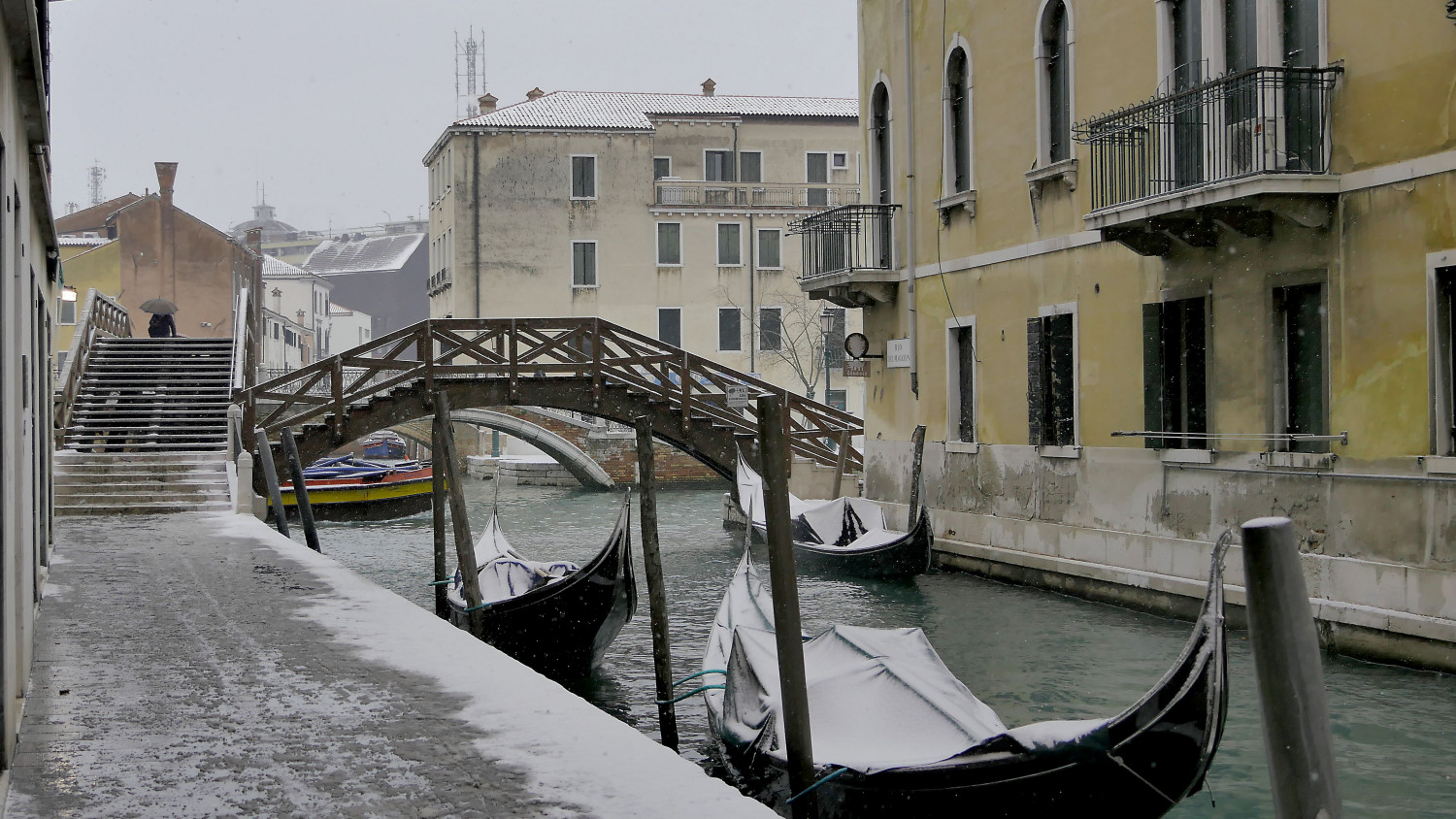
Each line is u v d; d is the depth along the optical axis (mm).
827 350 37562
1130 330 12266
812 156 41750
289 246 95188
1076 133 12711
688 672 10938
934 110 15734
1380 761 7469
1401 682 8977
